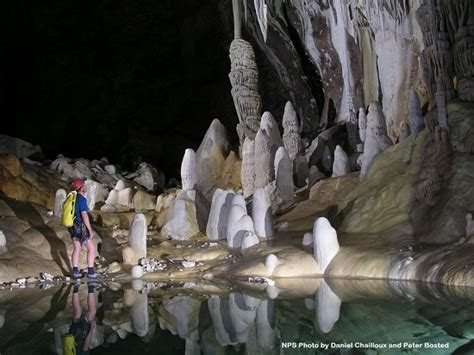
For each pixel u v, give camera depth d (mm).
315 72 14062
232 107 19188
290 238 6953
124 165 19672
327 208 8203
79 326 3713
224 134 12195
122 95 20281
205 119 20125
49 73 19984
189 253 6977
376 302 4090
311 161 11594
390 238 6055
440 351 2746
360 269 5285
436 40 6848
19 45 19641
